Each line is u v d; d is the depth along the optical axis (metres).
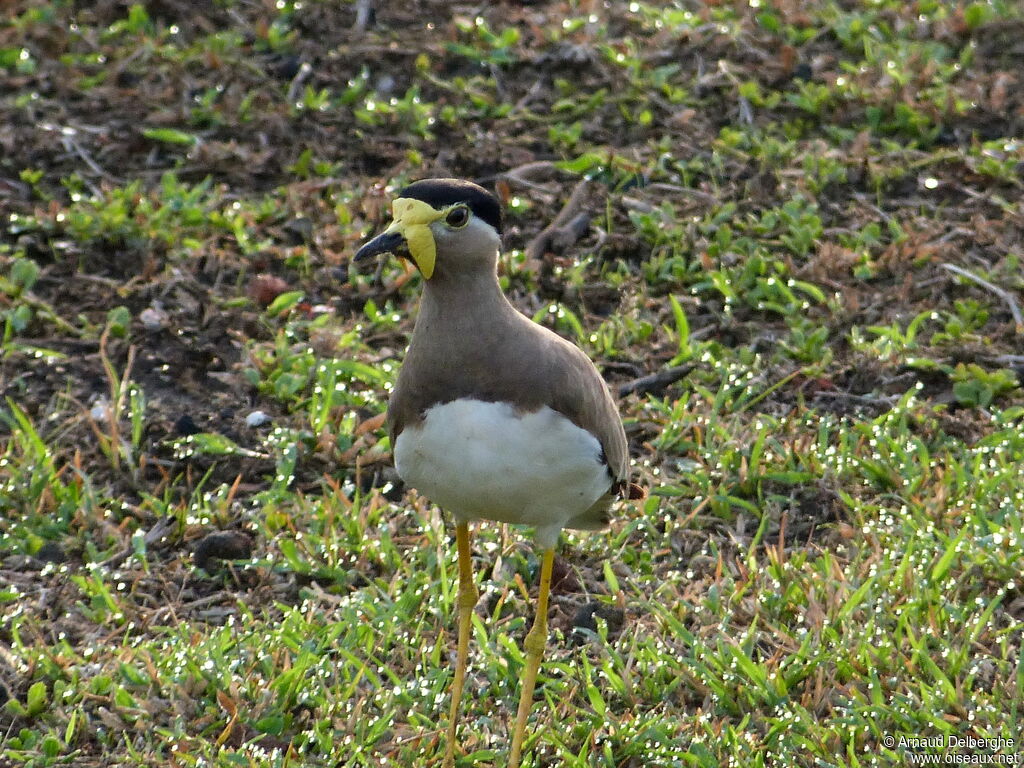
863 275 13.04
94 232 13.27
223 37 16.11
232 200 14.12
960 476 10.41
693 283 13.12
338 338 12.12
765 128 14.97
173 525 10.37
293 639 9.08
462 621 8.42
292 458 10.78
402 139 14.88
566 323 12.63
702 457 10.98
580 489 7.96
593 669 9.02
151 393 11.76
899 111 14.92
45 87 15.48
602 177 14.30
